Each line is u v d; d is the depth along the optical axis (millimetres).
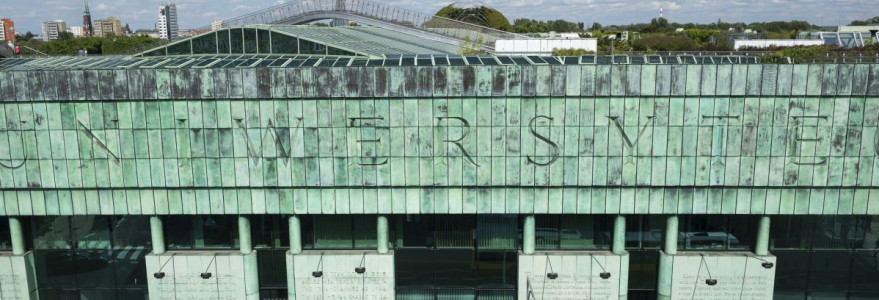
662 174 36750
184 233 40000
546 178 37062
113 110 36531
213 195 37906
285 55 51625
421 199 37750
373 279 39250
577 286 39125
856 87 35125
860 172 36344
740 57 56750
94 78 36094
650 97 35625
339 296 39625
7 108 36625
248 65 42438
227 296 39750
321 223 39656
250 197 37906
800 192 36938
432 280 40094
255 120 36531
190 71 35844
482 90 35781
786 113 35562
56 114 36688
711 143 36156
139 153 37125
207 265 39250
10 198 38250
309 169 37219
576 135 36344
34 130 36906
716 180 36719
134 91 36188
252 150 36938
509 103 35969
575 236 39438
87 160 37312
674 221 38062
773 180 36625
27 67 47344
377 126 36500
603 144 36438
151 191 37938
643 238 39219
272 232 39656
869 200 37000
